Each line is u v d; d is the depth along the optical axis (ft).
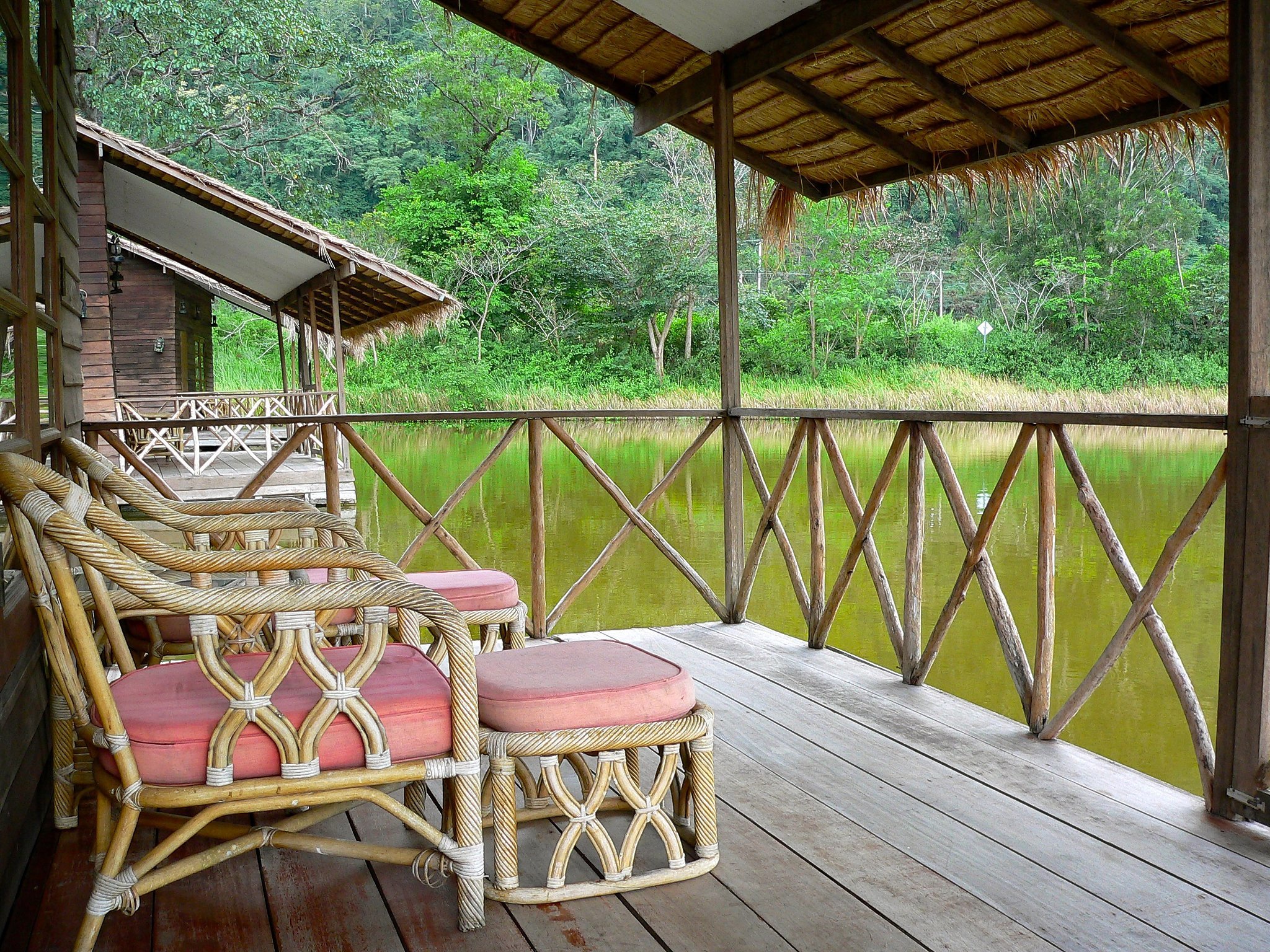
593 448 55.26
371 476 44.78
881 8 10.23
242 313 94.58
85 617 4.97
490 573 9.16
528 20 14.28
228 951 5.46
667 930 5.65
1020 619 18.15
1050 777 7.92
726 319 13.20
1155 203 79.56
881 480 10.79
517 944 5.52
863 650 17.21
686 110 13.80
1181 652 16.06
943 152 13.50
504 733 5.86
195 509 7.38
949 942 5.51
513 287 94.73
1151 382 75.00
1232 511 6.95
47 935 5.57
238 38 70.90
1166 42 9.92
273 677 5.17
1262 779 6.89
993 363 81.25
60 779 6.82
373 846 5.75
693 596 21.35
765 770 8.12
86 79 69.77
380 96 84.64
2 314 7.00
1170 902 5.94
